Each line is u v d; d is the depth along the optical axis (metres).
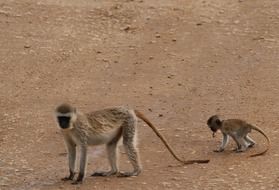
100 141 12.07
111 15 26.39
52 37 24.20
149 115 16.88
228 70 20.84
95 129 11.91
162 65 21.55
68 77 20.59
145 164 13.18
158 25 25.61
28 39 23.98
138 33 24.86
